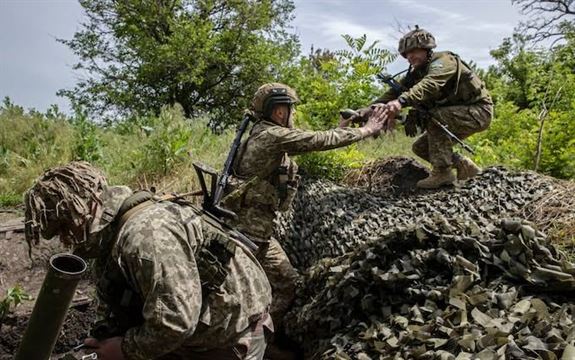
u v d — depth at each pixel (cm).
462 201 476
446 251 317
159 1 1694
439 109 496
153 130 654
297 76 740
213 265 214
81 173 204
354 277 338
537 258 290
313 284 386
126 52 1730
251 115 380
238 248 230
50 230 203
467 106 497
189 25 1620
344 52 592
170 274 196
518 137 713
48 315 201
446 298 294
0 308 419
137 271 198
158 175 595
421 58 489
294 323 381
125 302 209
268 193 365
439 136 508
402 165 568
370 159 595
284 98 371
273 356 379
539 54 875
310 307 364
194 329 199
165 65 1636
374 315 325
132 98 1686
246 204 364
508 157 675
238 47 1722
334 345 322
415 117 502
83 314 432
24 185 642
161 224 203
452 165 511
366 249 351
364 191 522
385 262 340
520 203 456
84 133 676
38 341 205
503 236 305
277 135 361
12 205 609
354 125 514
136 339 202
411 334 281
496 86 1007
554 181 488
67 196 198
